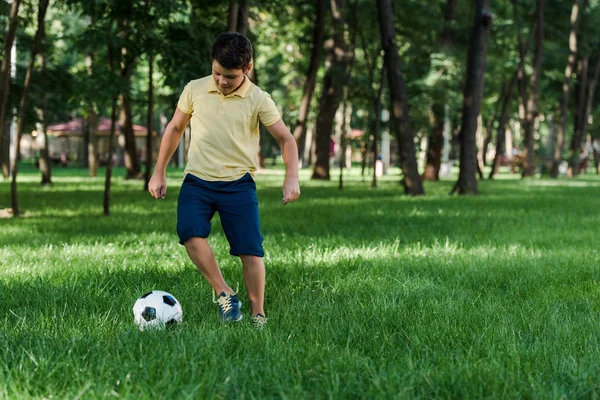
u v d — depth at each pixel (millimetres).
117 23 13562
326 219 12125
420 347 3736
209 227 4426
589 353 3691
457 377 3172
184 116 4500
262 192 21156
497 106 40969
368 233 9953
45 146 25453
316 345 3688
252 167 4465
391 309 4680
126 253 7648
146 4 12898
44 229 10391
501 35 29359
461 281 6125
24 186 24797
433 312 4645
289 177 4371
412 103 26891
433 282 6043
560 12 35625
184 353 3395
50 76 18344
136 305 4246
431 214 13516
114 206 15562
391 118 26969
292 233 9844
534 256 7773
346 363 3391
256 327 4172
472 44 21094
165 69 13734
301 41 29469
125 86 12773
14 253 7637
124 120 30062
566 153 51688
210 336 3838
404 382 3084
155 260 7105
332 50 29281
